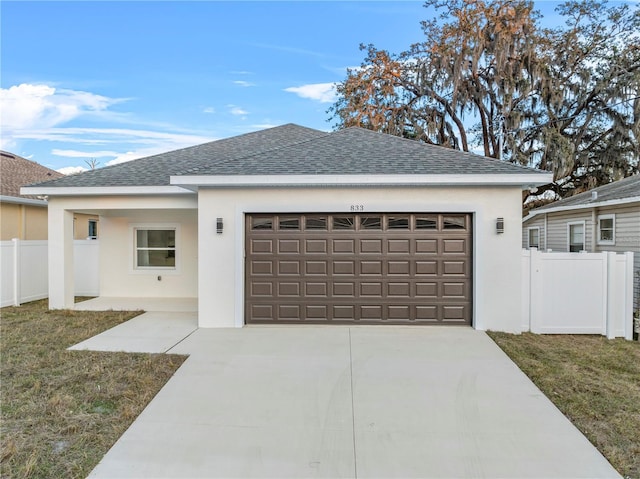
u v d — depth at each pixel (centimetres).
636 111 1684
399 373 522
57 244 941
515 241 733
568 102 1934
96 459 332
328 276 766
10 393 455
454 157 784
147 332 728
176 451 345
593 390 475
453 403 438
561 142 1762
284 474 315
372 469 321
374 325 760
